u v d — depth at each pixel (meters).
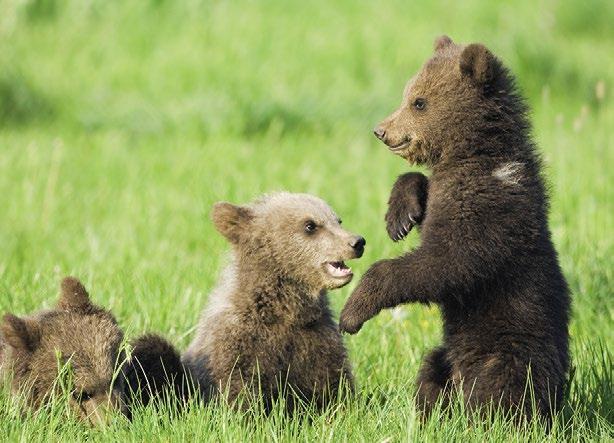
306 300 11.26
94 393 10.36
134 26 31.97
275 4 35.12
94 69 29.03
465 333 10.72
